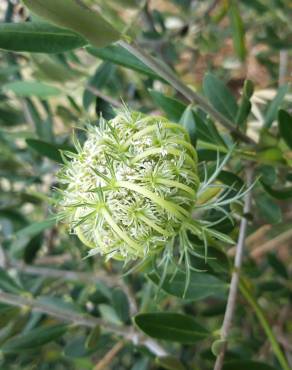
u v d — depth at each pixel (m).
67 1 0.13
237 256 0.16
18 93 0.21
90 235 0.14
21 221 0.25
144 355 0.22
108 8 0.20
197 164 0.15
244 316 0.25
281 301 0.26
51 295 0.25
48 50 0.14
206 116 0.18
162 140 0.13
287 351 0.23
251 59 0.26
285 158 0.18
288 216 0.24
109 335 0.22
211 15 0.27
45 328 0.20
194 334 0.16
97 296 0.24
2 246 0.26
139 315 0.16
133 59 0.17
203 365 0.24
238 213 0.16
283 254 0.30
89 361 0.25
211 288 0.17
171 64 0.24
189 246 0.15
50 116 0.24
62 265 0.25
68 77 0.21
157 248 0.14
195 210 0.14
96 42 0.13
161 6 0.29
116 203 0.13
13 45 0.14
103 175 0.13
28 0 0.12
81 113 0.21
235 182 0.15
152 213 0.13
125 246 0.13
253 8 0.26
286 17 0.26
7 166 0.26
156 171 0.13
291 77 0.24
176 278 0.16
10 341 0.20
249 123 0.22
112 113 0.17
